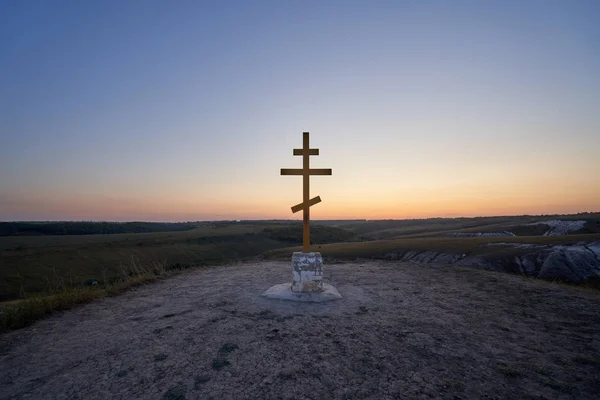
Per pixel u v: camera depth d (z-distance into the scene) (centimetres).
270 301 733
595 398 343
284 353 458
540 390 358
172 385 375
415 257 2208
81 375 401
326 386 370
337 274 1120
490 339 509
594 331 543
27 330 564
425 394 350
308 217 838
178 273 1183
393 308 684
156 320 612
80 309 695
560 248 1861
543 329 554
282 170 847
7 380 391
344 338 513
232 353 460
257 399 345
